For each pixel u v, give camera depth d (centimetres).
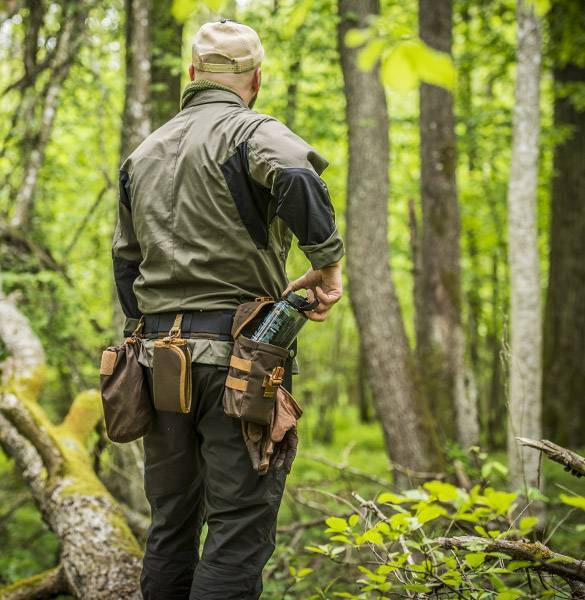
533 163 686
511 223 688
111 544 407
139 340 265
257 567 251
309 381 1769
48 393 810
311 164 238
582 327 1303
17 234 738
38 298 719
